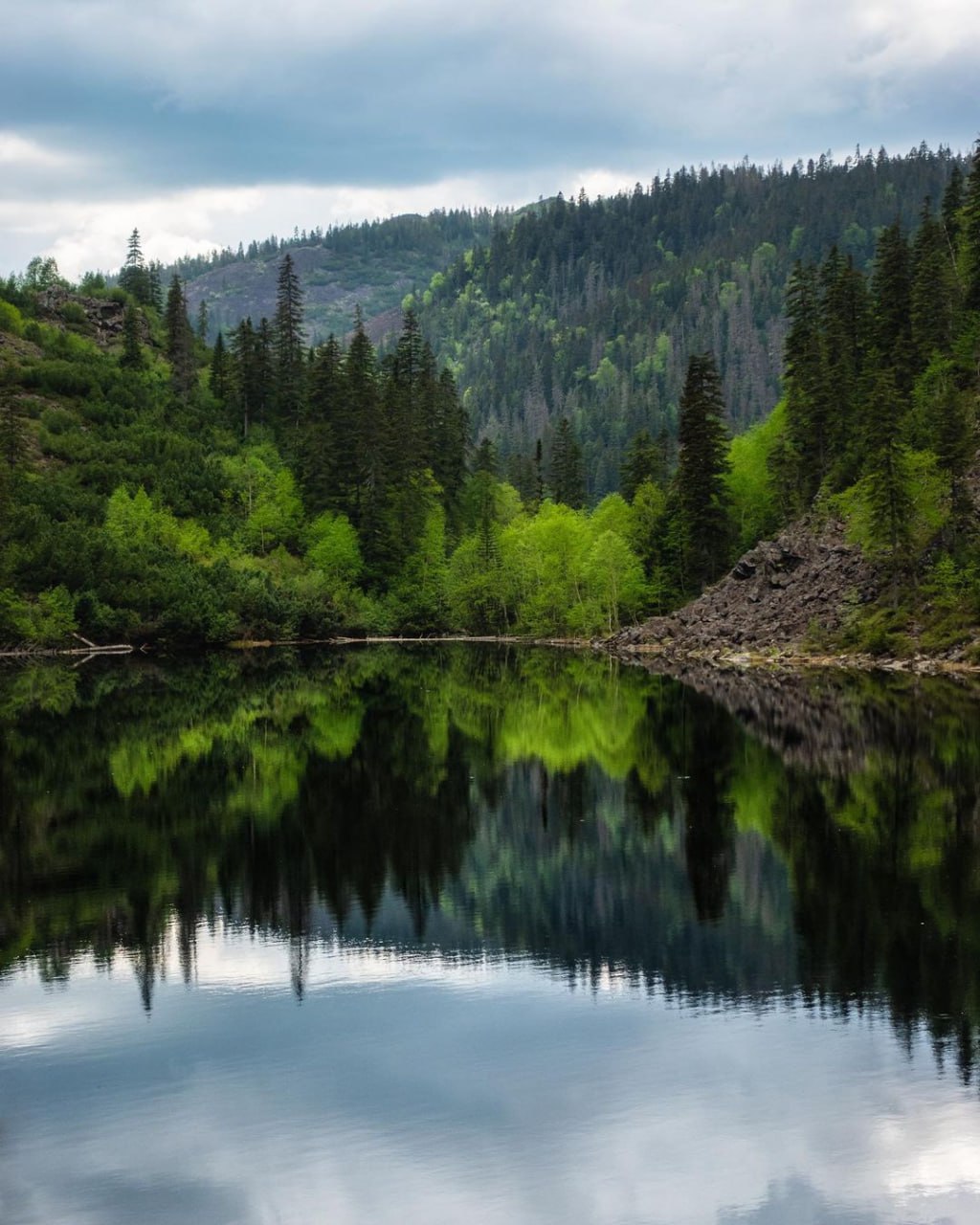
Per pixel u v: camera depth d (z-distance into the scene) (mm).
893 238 112125
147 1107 19047
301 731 59375
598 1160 17422
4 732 59000
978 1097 18828
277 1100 19266
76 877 31828
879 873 30344
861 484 90875
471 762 49719
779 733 54406
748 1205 16281
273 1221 16109
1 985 24203
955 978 23266
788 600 100812
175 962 25375
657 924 27250
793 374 118938
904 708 60812
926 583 87625
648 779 44781
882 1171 17031
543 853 33906
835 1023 21484
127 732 58875
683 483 117625
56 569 119625
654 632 115188
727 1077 19688
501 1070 20109
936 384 102688
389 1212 16250
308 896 29984
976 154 110938
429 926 27516
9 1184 17031
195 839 35906
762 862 31875
